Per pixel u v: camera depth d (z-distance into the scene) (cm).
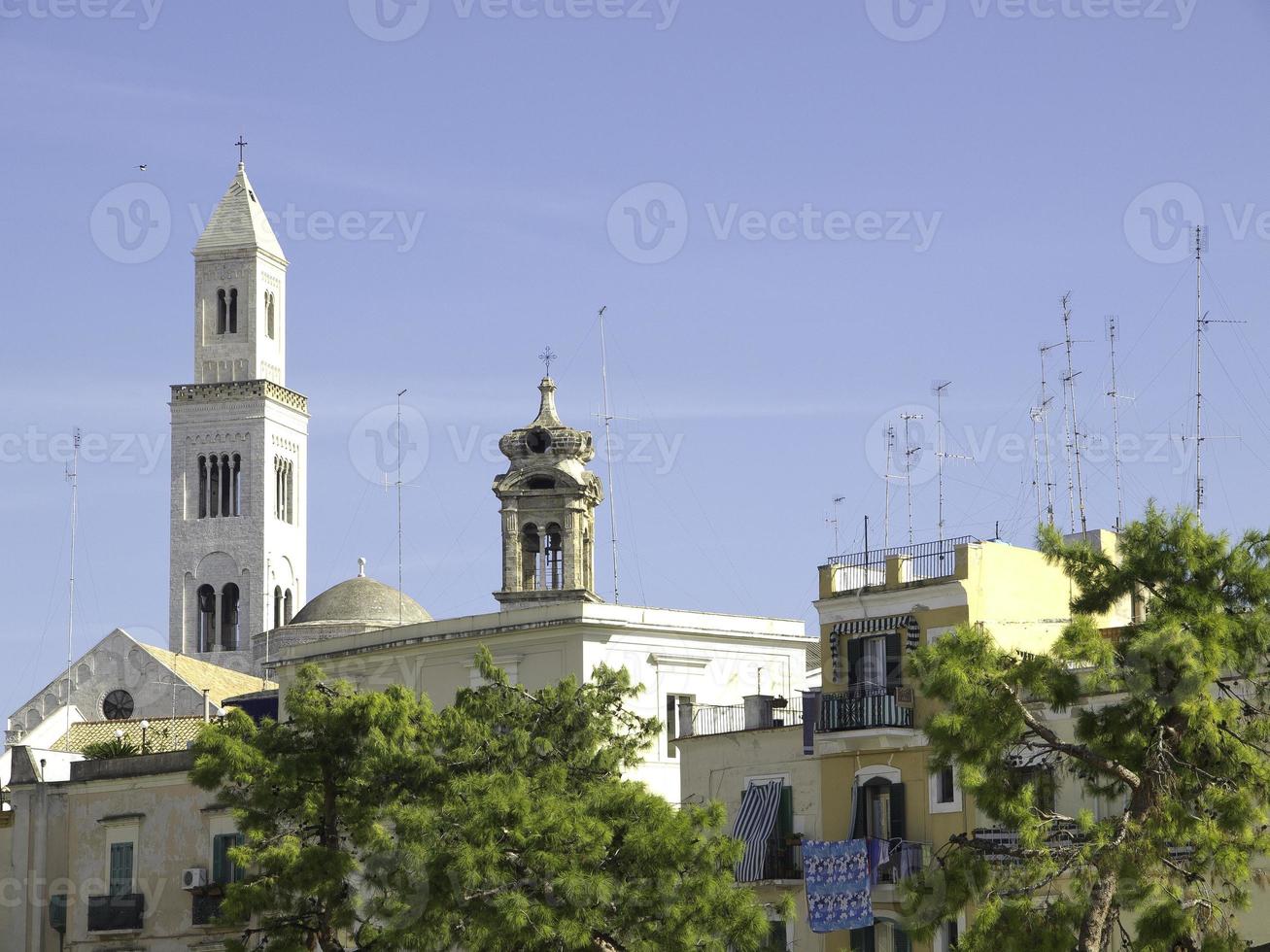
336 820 9169
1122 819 6856
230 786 9388
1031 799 7062
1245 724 7081
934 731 7025
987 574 9794
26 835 12950
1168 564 7112
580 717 8912
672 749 11888
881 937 9519
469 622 12319
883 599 10012
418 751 8981
